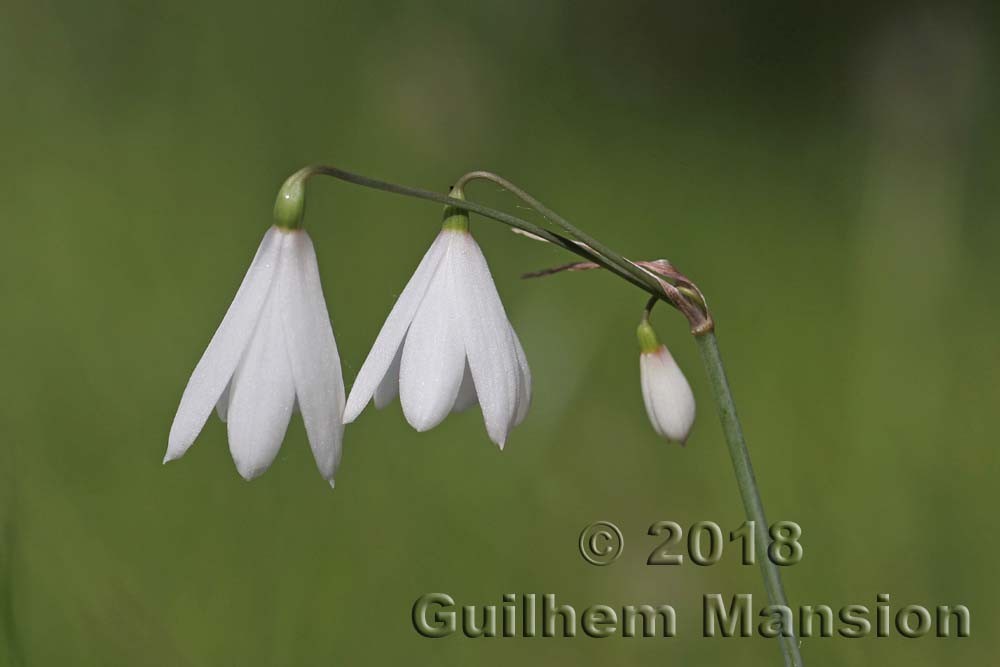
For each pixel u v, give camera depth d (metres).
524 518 0.38
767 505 0.40
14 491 0.32
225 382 0.28
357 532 0.37
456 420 0.39
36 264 0.48
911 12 0.72
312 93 0.70
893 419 0.44
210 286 0.49
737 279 0.58
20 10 0.70
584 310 0.48
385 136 0.69
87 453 0.37
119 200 0.55
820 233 0.65
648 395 0.29
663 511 0.40
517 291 0.51
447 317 0.28
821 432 0.43
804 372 0.47
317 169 0.28
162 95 0.69
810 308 0.53
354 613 0.36
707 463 0.41
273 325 0.28
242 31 0.72
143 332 0.45
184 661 0.34
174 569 0.36
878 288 0.53
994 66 0.67
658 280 0.28
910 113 0.61
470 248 0.28
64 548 0.35
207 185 0.60
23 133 0.62
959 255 0.57
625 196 0.68
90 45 0.70
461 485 0.38
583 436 0.42
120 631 0.34
